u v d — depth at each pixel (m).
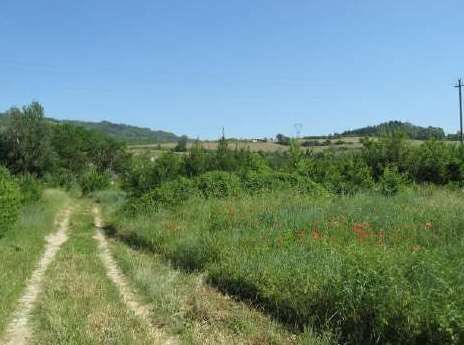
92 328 7.38
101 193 43.91
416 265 7.04
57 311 8.27
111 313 8.16
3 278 10.70
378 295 6.64
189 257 12.31
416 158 24.03
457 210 12.62
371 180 22.78
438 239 10.30
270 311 8.27
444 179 23.45
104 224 25.14
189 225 15.81
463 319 5.69
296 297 7.90
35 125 55.34
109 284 10.52
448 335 5.69
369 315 6.72
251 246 11.34
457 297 6.04
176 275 10.94
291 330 7.35
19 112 55.25
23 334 7.64
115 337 6.92
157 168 26.94
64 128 69.44
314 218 13.25
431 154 23.94
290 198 17.78
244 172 23.19
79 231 21.89
